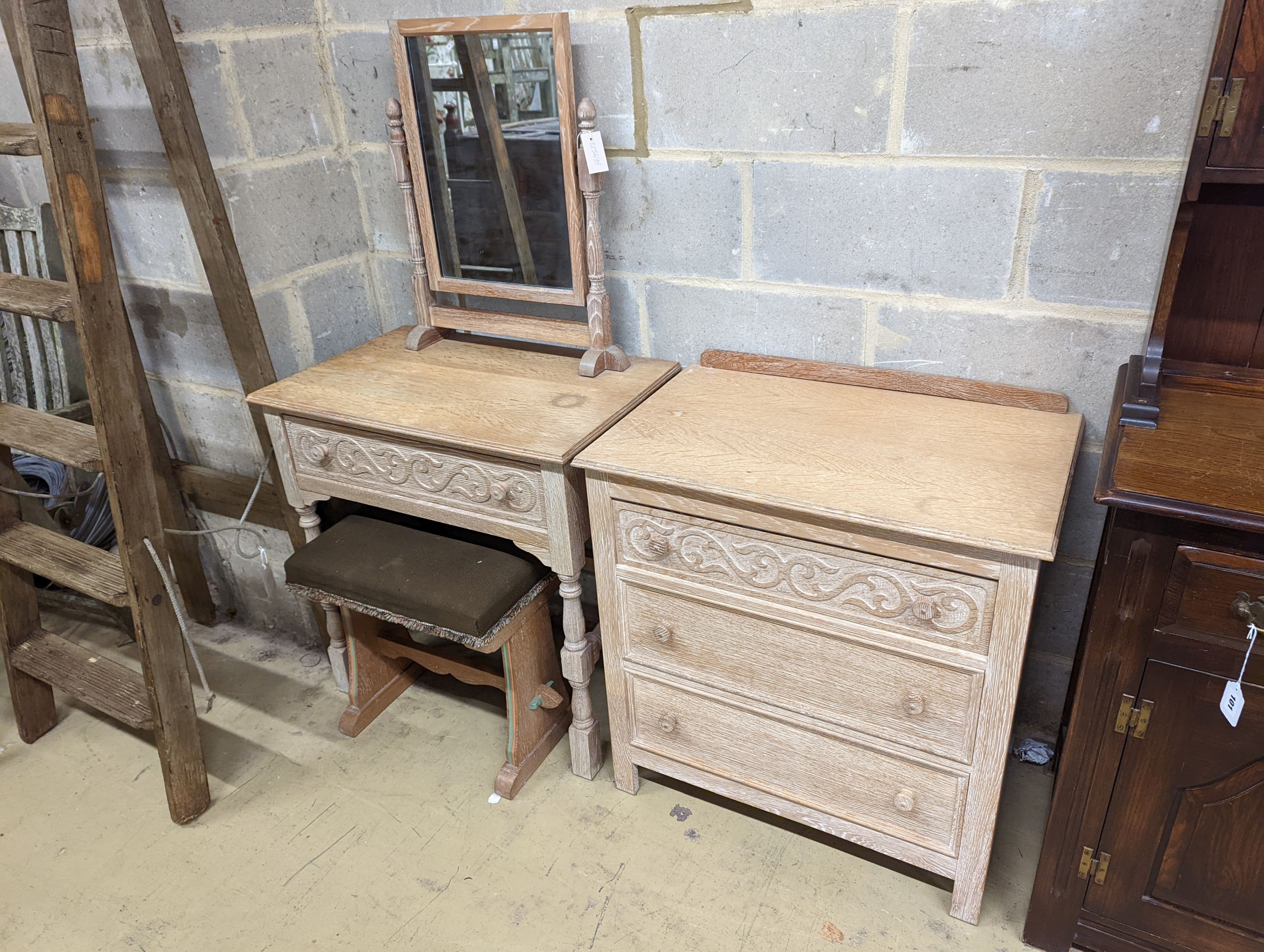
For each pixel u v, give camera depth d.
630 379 1.79
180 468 2.29
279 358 2.04
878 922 1.57
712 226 1.77
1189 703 1.20
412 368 1.92
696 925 1.58
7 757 2.04
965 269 1.59
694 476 1.41
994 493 1.32
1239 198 1.33
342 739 2.06
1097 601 1.20
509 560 1.77
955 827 1.48
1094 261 1.48
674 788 1.89
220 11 1.77
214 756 2.02
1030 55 1.39
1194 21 1.28
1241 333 1.42
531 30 1.57
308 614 2.35
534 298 1.83
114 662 1.92
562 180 1.68
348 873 1.71
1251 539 1.08
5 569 1.92
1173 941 1.38
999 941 1.52
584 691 1.81
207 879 1.71
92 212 1.45
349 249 2.16
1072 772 1.33
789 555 1.41
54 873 1.73
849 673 1.46
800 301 1.76
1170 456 1.20
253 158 1.89
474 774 1.94
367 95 2.00
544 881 1.68
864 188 1.60
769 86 1.60
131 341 1.57
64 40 1.37
